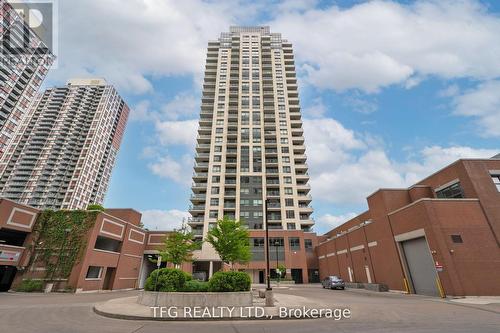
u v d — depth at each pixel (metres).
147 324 10.08
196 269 49.47
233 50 95.06
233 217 64.62
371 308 14.26
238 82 86.75
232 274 15.23
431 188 29.11
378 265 30.55
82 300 18.48
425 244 23.25
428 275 22.77
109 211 38.12
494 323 9.76
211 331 8.88
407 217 25.14
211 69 91.50
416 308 14.23
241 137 76.25
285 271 54.00
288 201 67.12
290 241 57.34
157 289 14.98
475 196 23.55
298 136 79.12
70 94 118.56
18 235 28.55
